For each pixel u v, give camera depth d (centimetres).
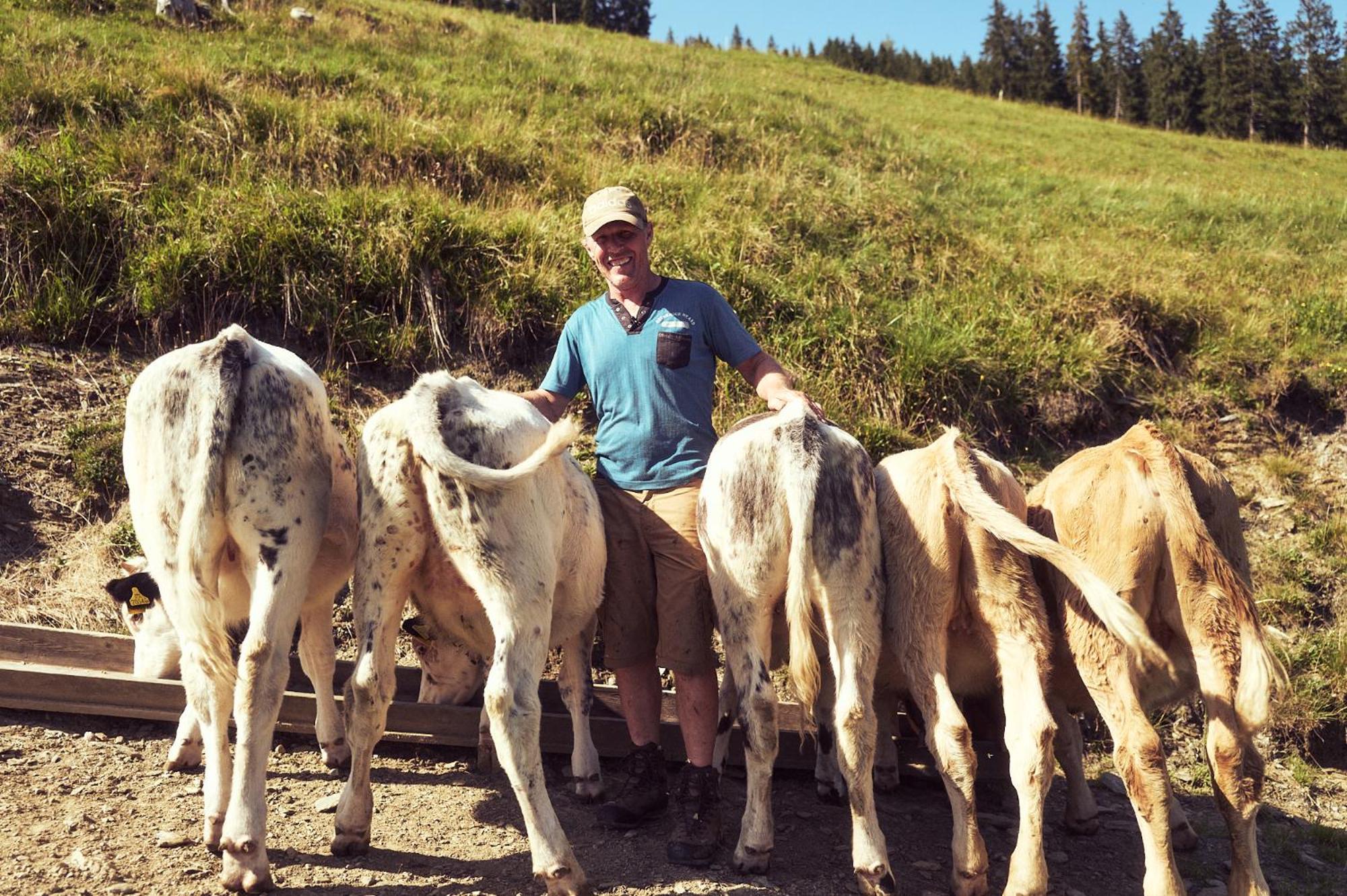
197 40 1291
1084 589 364
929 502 401
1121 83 7200
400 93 1176
